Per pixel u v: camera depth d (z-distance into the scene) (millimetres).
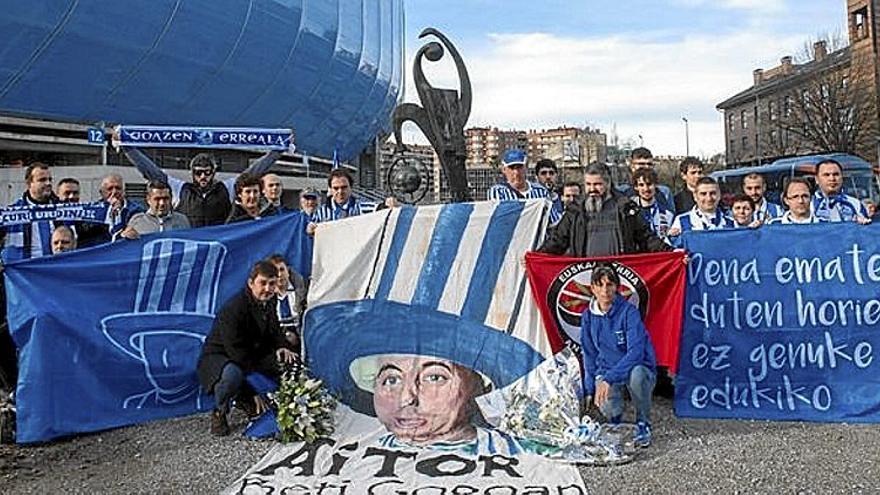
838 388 7109
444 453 6188
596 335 6688
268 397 6891
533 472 5777
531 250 7281
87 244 8484
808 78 55906
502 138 94188
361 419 6867
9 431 7027
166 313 7641
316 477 5773
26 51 29188
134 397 7438
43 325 7082
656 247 7270
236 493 5512
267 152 9500
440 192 15758
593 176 7281
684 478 5613
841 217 8211
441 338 7094
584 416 6488
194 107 37125
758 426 6867
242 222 8031
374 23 53688
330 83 47312
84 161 33562
